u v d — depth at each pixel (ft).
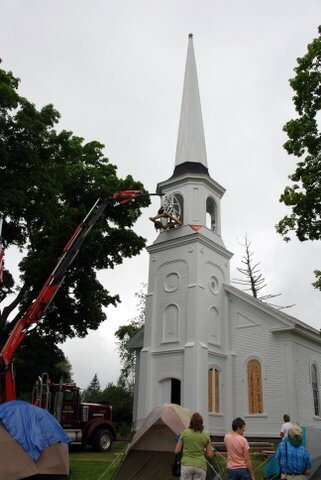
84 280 81.46
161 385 78.95
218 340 82.23
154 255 89.35
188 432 29.53
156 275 87.35
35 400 65.57
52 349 86.48
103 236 82.33
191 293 80.38
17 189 57.47
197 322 77.71
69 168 79.36
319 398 84.07
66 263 57.36
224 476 40.86
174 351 78.54
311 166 53.11
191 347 75.92
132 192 64.90
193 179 90.79
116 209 83.05
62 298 81.87
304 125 52.54
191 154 95.81
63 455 32.42
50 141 64.59
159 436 40.29
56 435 32.68
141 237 86.28
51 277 56.24
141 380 80.94
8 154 55.72
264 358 79.51
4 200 55.57
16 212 63.31
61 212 73.72
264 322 81.25
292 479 26.91
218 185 93.50
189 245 84.58
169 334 81.00
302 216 53.16
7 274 75.00
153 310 85.05
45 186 60.44
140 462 40.88
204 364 75.82
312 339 84.84
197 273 81.51
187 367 75.31
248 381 79.87
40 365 84.89
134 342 94.12
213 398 76.69
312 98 53.21
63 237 72.64
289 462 27.20
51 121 64.18
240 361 81.87
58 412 65.51
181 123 101.19
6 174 57.26
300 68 54.24
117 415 140.26
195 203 89.51
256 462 56.44
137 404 85.56
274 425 74.69
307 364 83.20
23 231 68.49
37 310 54.44
